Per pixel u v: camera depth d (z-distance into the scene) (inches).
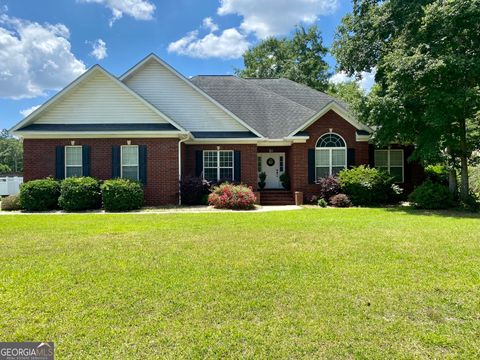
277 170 810.2
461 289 187.6
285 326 148.2
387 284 195.5
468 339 137.3
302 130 719.7
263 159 810.8
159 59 727.1
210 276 210.7
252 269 224.1
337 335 140.6
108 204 575.5
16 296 180.9
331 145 723.4
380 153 749.3
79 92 664.4
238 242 306.7
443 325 148.9
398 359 124.1
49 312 162.1
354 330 144.7
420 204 591.8
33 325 149.6
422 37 572.1
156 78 737.0
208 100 742.5
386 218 460.8
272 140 722.8
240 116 805.9
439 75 535.2
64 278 208.4
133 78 732.7
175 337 139.3
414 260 243.0
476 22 524.4
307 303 170.9
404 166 748.0
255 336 139.6
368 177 646.5
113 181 591.2
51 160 648.4
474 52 546.6
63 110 662.5
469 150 608.4
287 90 933.8
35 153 647.1
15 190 996.6
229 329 145.6
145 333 142.7
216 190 629.6
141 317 156.9
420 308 165.2
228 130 745.0
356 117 654.5
